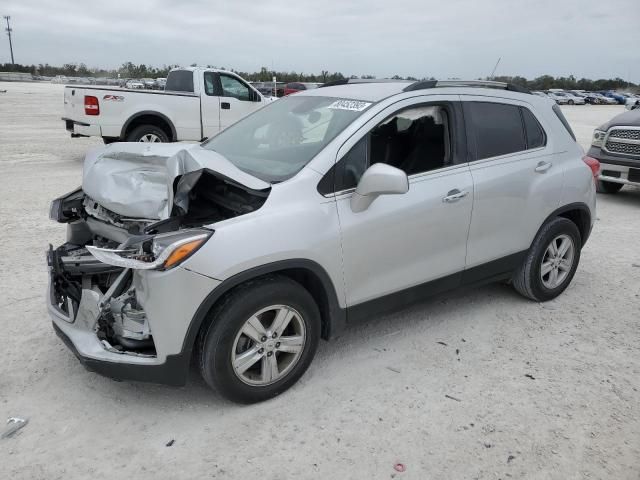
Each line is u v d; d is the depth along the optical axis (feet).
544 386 11.91
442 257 13.12
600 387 11.93
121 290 10.96
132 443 9.86
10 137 52.13
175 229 10.78
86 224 13.41
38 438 9.92
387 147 12.33
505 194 13.93
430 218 12.53
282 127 13.33
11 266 17.84
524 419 10.76
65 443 9.82
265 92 103.14
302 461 9.50
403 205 12.06
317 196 11.05
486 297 16.44
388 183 10.68
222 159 11.32
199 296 9.68
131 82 185.78
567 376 12.33
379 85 13.79
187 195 10.94
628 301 16.52
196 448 9.77
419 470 9.36
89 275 12.12
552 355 13.23
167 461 9.43
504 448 9.94
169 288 9.52
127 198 11.50
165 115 37.27
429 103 12.96
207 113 38.99
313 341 11.39
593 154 31.09
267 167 11.88
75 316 10.89
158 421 10.47
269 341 10.75
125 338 10.48
